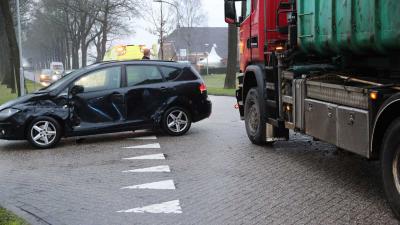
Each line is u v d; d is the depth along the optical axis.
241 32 10.49
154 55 36.78
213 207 5.86
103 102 10.48
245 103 10.09
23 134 10.00
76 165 8.45
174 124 11.27
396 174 5.14
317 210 5.61
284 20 8.75
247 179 7.12
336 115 6.11
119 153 9.41
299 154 8.80
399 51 5.46
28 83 50.16
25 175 7.81
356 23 5.82
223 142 10.28
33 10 65.25
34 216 5.70
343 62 7.04
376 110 5.32
